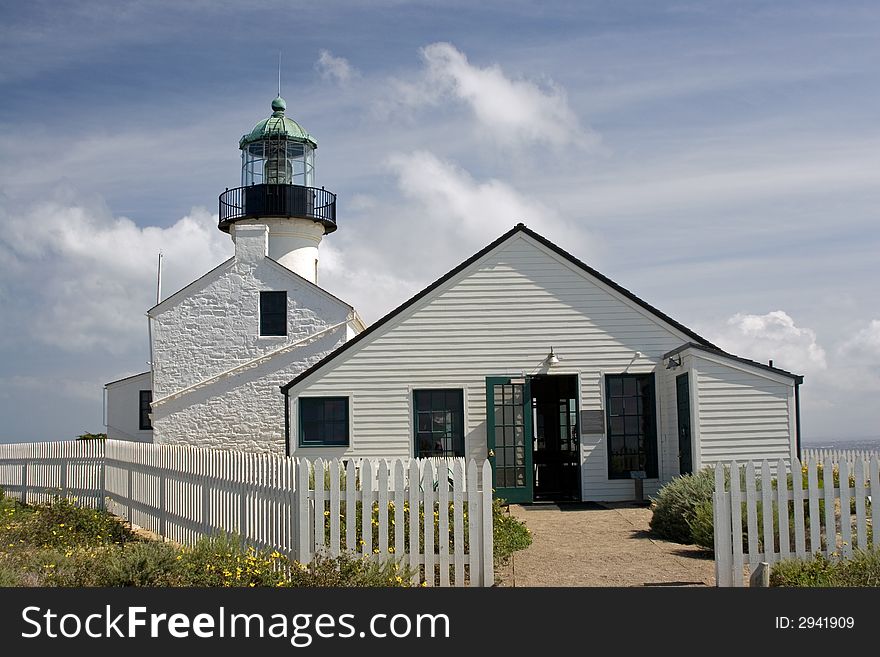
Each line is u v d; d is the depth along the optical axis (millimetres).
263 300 27188
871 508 10547
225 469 13664
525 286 19219
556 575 11148
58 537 15398
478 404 19047
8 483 24781
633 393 19109
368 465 10586
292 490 11203
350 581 9547
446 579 10328
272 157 31828
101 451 20484
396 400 19062
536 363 19078
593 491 18828
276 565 10961
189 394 26750
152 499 17281
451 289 19250
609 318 19156
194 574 10094
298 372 26875
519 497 18719
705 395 17281
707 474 14633
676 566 11641
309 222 31766
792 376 17344
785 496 10438
